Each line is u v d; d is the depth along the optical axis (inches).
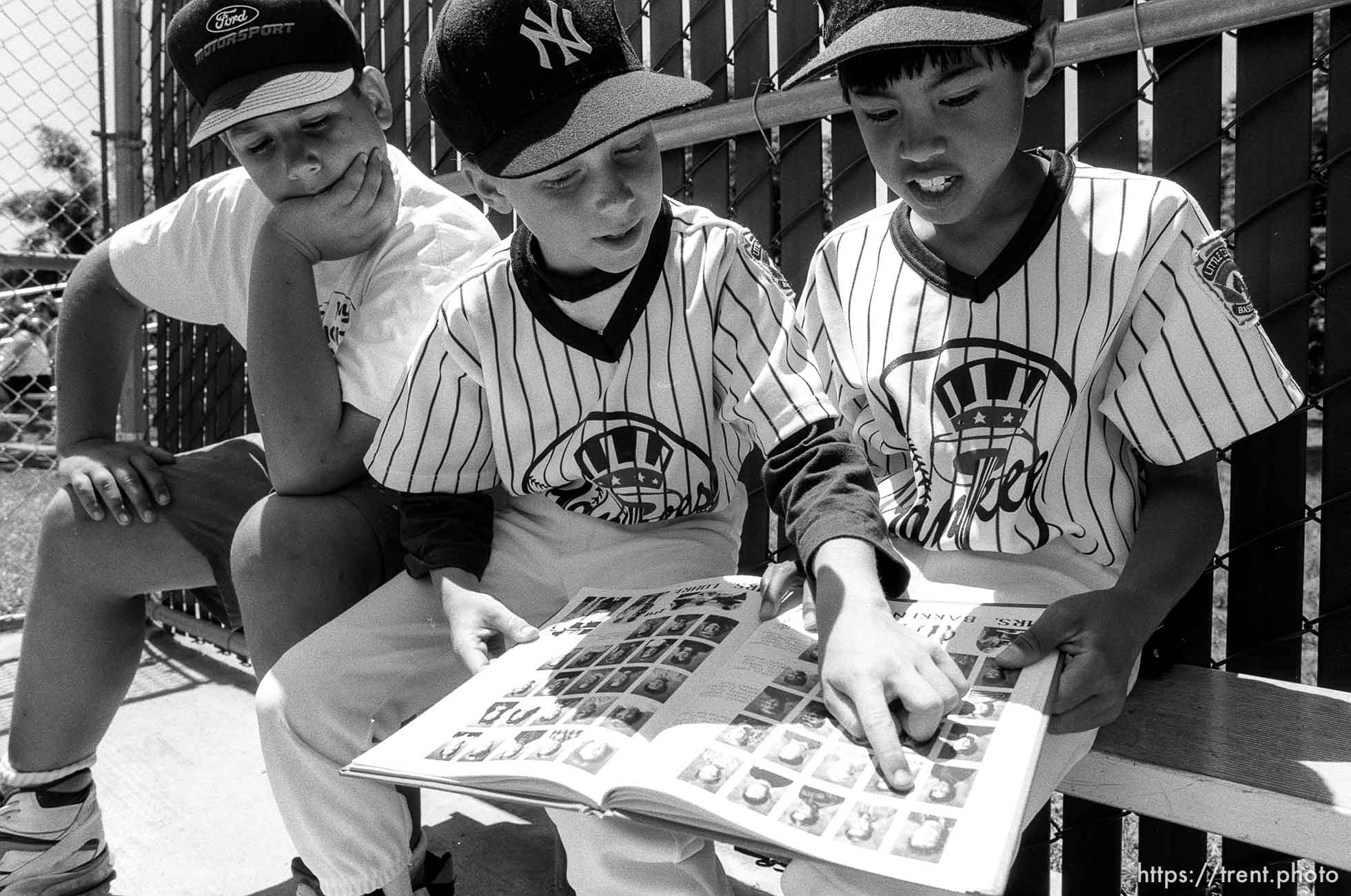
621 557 59.3
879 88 45.5
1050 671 42.8
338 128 63.3
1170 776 44.3
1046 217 49.8
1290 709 49.1
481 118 48.4
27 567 156.8
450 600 55.8
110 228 137.2
